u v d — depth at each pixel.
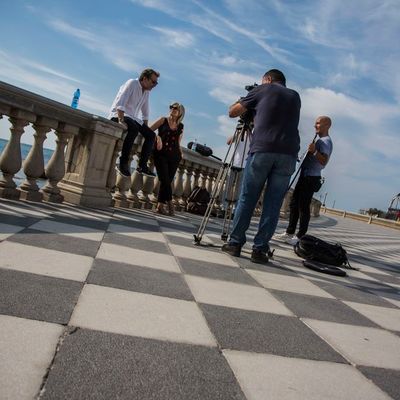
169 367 1.59
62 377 1.37
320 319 2.66
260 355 1.88
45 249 2.89
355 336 2.46
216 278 3.16
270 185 4.20
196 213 8.61
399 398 1.73
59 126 5.34
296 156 4.20
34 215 4.10
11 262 2.45
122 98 6.05
